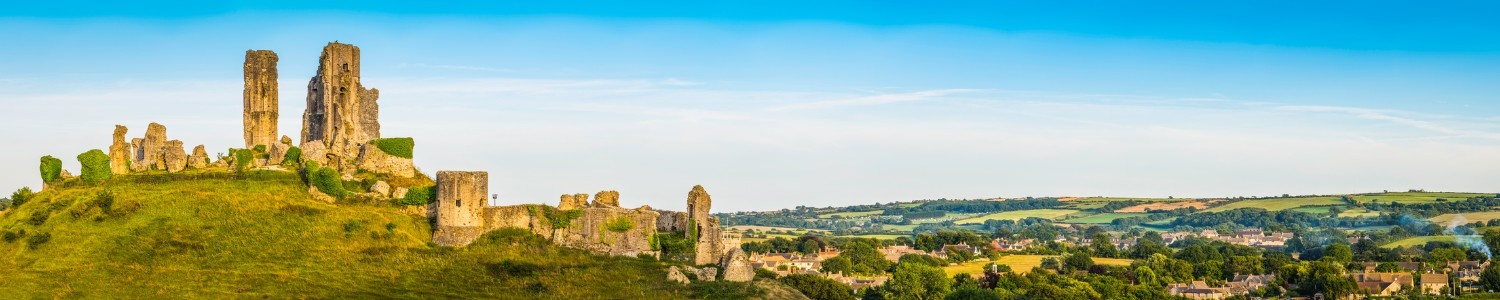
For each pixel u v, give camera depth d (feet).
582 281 551.18
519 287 540.93
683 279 563.89
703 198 636.89
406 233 602.44
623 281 554.87
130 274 545.85
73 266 556.51
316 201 627.05
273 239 579.07
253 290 529.04
